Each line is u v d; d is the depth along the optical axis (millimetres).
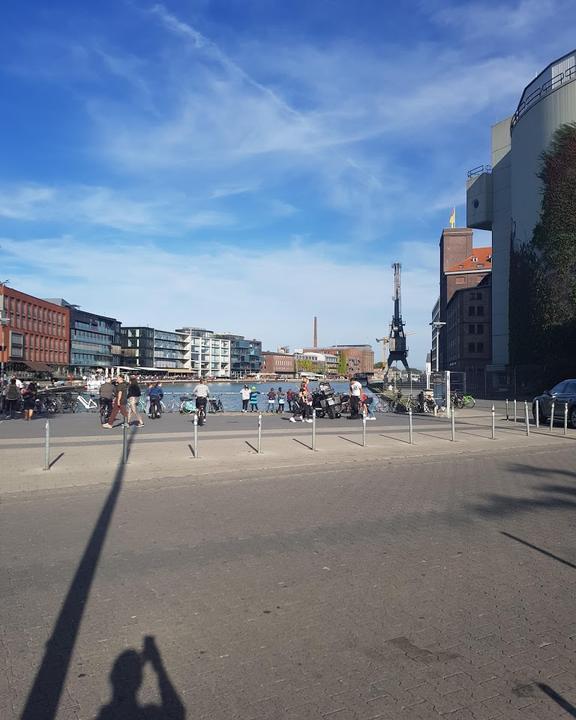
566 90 54094
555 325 54219
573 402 20406
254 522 7656
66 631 4340
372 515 8070
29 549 6402
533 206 58125
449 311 121688
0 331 93125
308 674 3730
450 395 29109
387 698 3455
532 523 7637
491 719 3252
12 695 3477
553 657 3975
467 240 128250
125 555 6199
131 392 21656
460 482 10805
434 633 4336
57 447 14727
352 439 17266
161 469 11633
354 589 5219
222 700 3428
